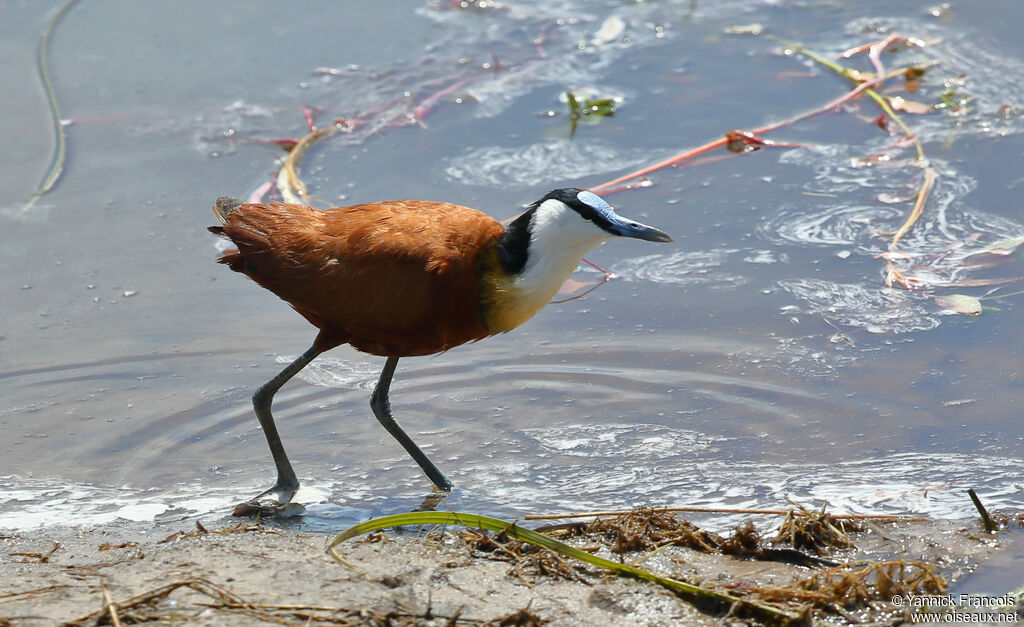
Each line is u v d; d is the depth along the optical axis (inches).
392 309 358.0
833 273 488.4
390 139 605.0
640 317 470.9
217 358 458.0
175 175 581.0
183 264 522.0
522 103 634.8
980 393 407.2
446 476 382.0
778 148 584.4
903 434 388.8
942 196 530.9
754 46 682.8
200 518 358.9
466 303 361.1
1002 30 679.7
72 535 342.6
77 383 443.2
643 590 291.3
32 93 645.3
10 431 414.3
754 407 410.6
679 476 374.6
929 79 632.4
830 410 405.4
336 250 359.9
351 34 706.8
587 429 405.4
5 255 524.1
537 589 293.0
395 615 268.5
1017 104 601.0
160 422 419.2
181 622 262.7
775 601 290.0
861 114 610.2
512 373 441.4
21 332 474.9
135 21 718.5
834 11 719.7
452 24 720.3
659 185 557.3
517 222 365.4
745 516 348.2
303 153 590.2
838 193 544.4
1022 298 460.4
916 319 454.0
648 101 631.8
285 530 337.7
